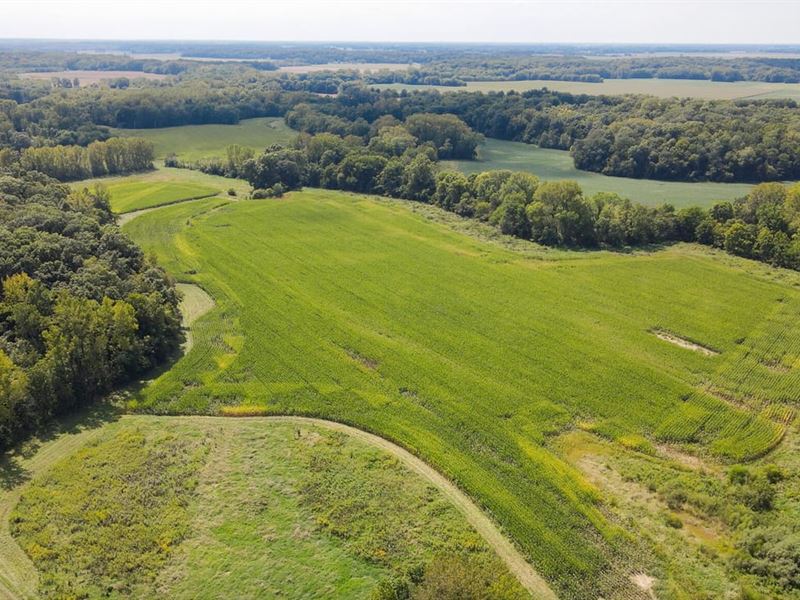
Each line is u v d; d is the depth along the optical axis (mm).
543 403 66438
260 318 85375
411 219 132625
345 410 65250
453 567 41406
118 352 69562
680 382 70000
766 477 54344
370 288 95625
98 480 54156
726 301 90500
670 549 47562
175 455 57906
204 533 48969
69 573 45062
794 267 103312
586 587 44438
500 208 127688
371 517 50625
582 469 56875
